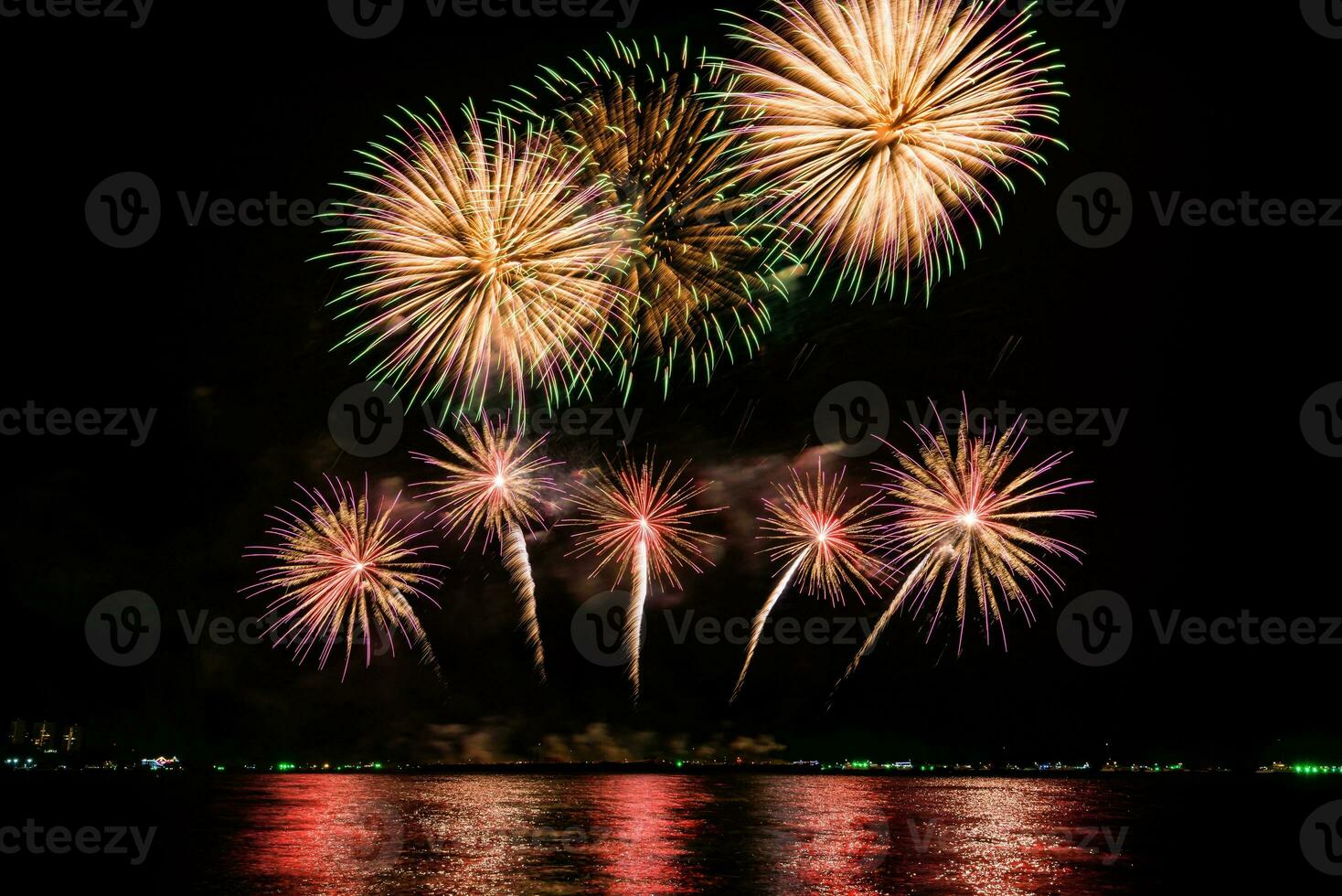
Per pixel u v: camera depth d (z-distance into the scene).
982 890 19.28
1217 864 24.69
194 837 28.02
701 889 18.86
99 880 20.83
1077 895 18.97
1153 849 26.92
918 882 19.98
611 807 37.34
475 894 18.19
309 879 20.31
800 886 19.28
